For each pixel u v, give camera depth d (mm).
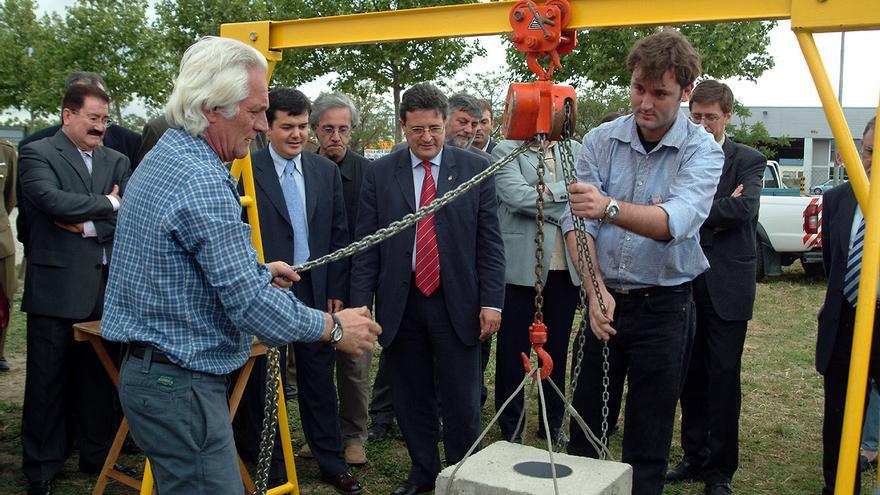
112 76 17984
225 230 2105
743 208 3609
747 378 6051
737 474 4258
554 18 2482
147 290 2135
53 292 3727
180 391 2156
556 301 4484
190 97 2172
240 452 4004
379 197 3586
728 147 3809
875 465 4277
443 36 2789
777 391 5742
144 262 2129
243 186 3496
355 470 4191
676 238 2705
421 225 3518
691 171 2873
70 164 3791
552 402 4668
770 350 6973
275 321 2160
